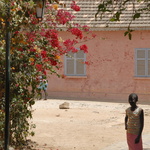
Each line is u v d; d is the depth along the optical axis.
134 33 28.16
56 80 29.23
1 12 9.41
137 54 28.17
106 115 21.22
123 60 28.34
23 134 14.22
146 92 27.91
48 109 22.92
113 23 27.97
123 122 18.89
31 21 11.21
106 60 28.59
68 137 15.19
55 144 13.89
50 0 9.95
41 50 11.59
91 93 28.84
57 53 12.58
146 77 27.78
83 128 17.17
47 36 11.73
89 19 28.55
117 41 28.41
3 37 11.27
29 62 11.99
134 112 10.32
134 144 10.35
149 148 13.01
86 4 29.28
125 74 28.34
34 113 21.27
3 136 11.90
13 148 12.02
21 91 12.09
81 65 28.97
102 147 13.45
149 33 27.92
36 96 12.67
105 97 28.61
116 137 15.21
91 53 28.75
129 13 28.14
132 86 28.20
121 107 24.56
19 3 9.27
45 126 17.53
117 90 28.47
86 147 13.48
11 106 12.27
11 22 10.40
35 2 9.20
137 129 10.35
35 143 13.91
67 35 28.70
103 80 28.62
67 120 19.39
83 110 22.88
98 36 28.62
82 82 28.97
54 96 29.14
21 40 10.38
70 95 29.08
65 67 29.11
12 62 11.92
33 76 12.12
